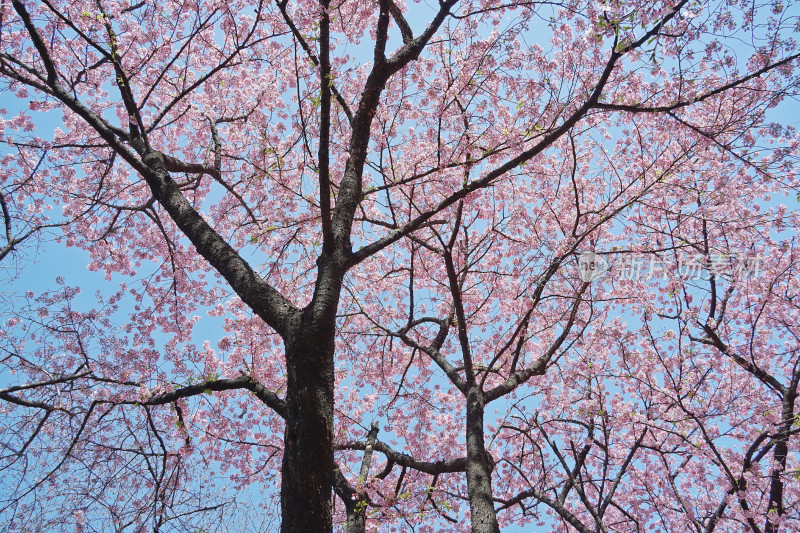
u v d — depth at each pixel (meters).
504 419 8.27
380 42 5.57
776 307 9.10
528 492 7.43
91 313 8.14
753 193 8.25
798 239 8.16
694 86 6.06
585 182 9.64
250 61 8.22
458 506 9.64
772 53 5.98
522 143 6.20
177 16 7.33
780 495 7.11
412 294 8.77
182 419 6.61
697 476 8.40
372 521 7.32
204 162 8.05
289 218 8.01
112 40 6.14
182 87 8.96
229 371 8.82
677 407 8.33
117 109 9.58
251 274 4.87
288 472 3.73
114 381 6.60
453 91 6.88
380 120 7.80
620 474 7.27
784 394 8.12
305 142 6.14
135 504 6.94
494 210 9.45
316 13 5.07
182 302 9.34
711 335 8.15
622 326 9.04
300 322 4.22
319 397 3.91
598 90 5.42
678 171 7.68
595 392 8.41
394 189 8.77
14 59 6.44
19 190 9.09
